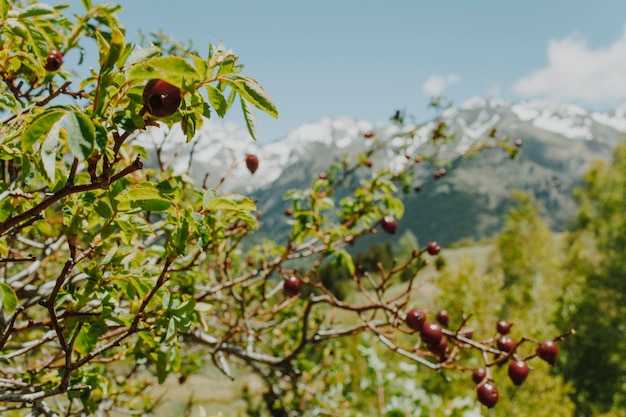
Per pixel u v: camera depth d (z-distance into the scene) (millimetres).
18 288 2816
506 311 22422
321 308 5844
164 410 9383
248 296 4863
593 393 25359
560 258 31500
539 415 13156
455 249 104188
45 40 1915
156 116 1211
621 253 26078
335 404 6109
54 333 1918
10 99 1578
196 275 3018
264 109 1315
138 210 1654
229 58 1310
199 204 2547
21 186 1422
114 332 2490
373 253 61188
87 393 2195
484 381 2646
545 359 2545
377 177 3762
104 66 1133
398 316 3068
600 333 24453
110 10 1830
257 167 3311
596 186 28719
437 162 6004
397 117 5707
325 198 3492
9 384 2072
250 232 3377
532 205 32844
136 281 1774
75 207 1711
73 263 1489
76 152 1058
